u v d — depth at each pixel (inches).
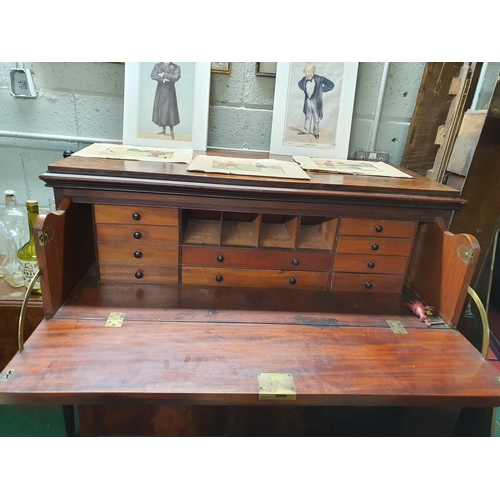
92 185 35.6
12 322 46.8
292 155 53.0
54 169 35.4
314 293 42.1
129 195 36.6
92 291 38.9
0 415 49.8
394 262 42.1
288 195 36.8
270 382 29.0
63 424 48.9
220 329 34.8
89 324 33.9
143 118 50.8
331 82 51.5
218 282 41.6
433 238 40.7
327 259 41.3
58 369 28.5
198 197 36.8
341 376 30.4
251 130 54.4
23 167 54.7
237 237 42.0
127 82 49.6
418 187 39.1
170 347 31.8
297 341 34.1
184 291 40.4
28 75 49.3
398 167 50.4
